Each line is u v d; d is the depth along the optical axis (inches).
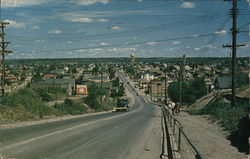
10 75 6624.0
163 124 912.3
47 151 433.1
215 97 1721.2
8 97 1041.5
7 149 439.5
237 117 765.3
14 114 909.2
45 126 757.9
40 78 4972.9
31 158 386.0
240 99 1248.8
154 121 1027.3
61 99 2733.8
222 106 1131.9
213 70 6092.5
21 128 702.5
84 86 4237.2
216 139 570.9
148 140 572.1
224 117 852.6
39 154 411.2
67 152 430.3
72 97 3201.3
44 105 1195.9
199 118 1051.9
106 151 449.1
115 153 436.8
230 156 417.7
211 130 707.4
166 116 954.7
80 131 672.4
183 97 3211.1
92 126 790.5
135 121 1005.8
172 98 3435.0
